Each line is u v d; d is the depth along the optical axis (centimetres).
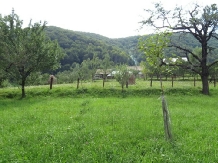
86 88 2823
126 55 11981
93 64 5656
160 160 671
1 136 945
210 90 3145
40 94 2684
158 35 1130
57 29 13925
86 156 691
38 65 2531
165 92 2791
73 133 934
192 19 2686
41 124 1149
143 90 2803
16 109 1666
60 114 1423
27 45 2412
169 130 850
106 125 1113
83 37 13775
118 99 2297
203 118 1330
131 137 906
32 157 707
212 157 697
